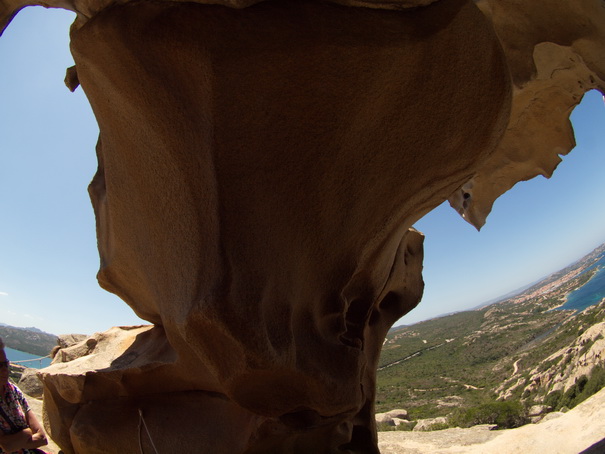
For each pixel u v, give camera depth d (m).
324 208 2.85
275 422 3.01
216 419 3.42
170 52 2.34
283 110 2.50
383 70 2.50
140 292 3.91
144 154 2.76
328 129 2.62
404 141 2.83
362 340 3.79
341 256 3.13
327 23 2.38
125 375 3.69
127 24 2.37
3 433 2.81
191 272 2.63
